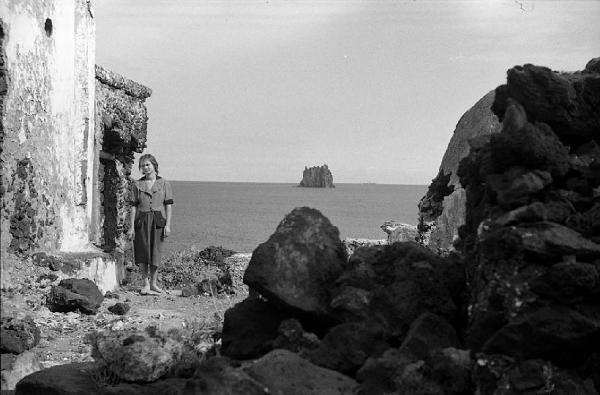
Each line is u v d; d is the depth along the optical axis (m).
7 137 9.28
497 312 4.69
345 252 5.77
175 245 42.03
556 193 5.02
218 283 12.60
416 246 5.54
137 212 12.00
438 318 5.07
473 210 5.52
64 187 11.04
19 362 6.51
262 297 5.97
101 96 13.35
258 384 4.62
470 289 5.22
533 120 5.31
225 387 4.62
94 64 12.33
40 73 10.21
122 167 14.61
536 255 4.66
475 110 8.79
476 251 5.15
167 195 12.12
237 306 5.75
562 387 4.54
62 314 9.40
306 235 5.63
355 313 5.21
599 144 5.40
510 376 4.54
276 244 5.54
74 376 5.53
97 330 8.66
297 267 5.48
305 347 5.18
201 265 14.31
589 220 4.91
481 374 4.61
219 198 154.12
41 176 10.25
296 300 5.36
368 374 4.80
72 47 11.32
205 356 5.68
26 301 9.19
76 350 7.61
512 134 5.04
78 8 11.57
